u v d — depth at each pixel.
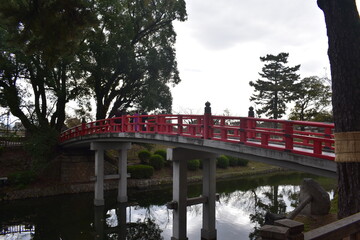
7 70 20.48
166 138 12.55
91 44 22.14
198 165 31.03
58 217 16.41
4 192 19.67
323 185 23.48
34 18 7.70
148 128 14.62
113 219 16.47
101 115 26.17
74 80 23.62
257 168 36.75
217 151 9.77
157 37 26.56
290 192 23.80
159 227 15.24
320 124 6.31
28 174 21.39
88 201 20.12
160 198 21.47
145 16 25.69
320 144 6.51
